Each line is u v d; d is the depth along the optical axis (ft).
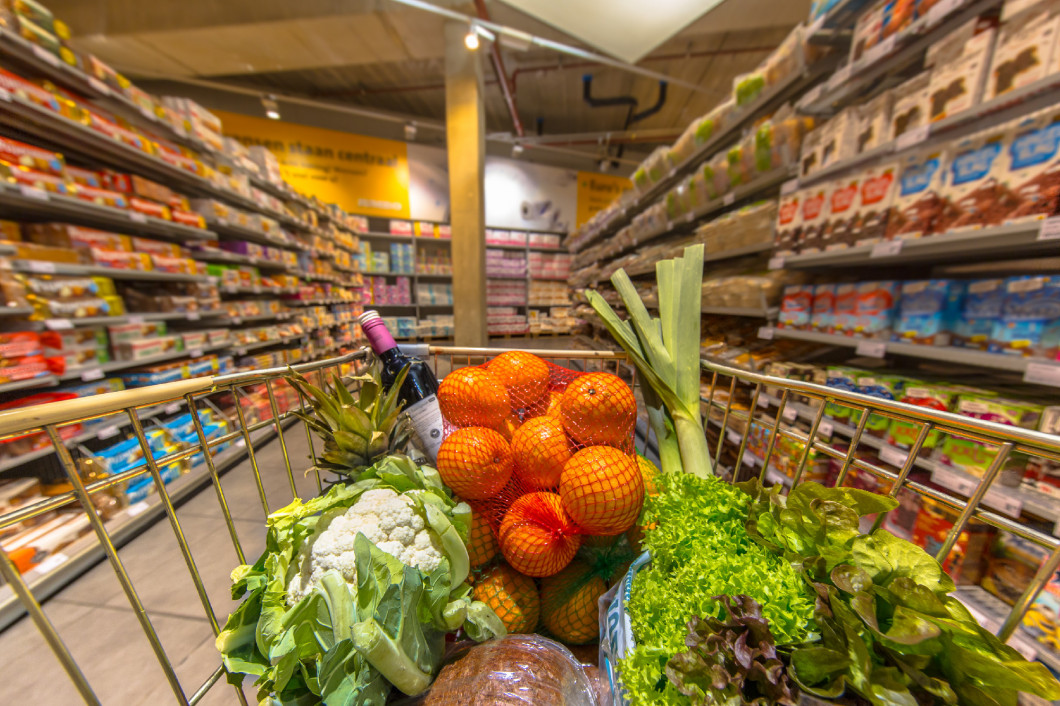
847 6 5.00
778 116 6.48
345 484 2.58
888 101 4.44
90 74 6.52
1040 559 3.38
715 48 15.93
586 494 2.08
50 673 3.92
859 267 5.87
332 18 13.10
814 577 1.73
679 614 1.69
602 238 19.56
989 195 3.51
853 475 4.93
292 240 14.19
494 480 2.40
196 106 9.61
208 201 9.62
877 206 4.52
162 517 6.39
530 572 2.26
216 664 3.96
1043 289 3.34
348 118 21.42
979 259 4.89
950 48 3.77
